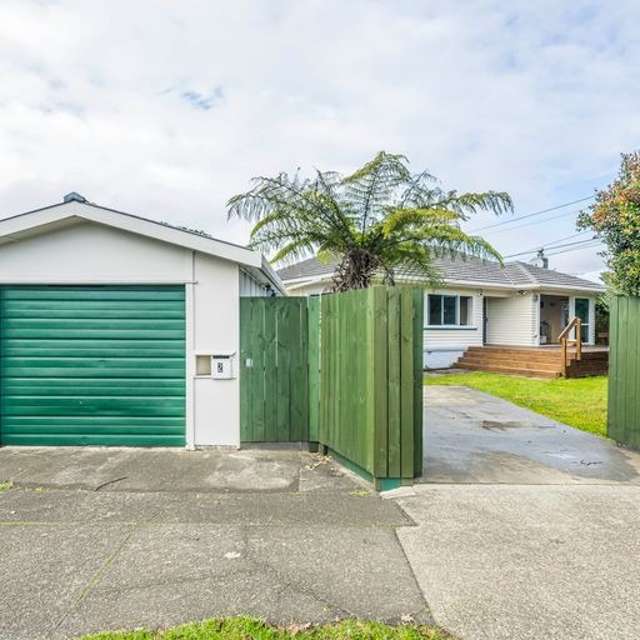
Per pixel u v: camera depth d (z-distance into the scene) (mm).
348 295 5016
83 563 3055
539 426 7387
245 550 3234
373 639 2297
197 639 2281
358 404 4797
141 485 4578
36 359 5957
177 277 5945
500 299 18688
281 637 2305
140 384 5988
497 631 2373
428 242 9258
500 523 3697
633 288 6059
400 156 8680
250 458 5539
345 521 3736
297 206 8789
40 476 4828
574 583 2824
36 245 5895
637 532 3541
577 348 13578
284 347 5945
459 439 6523
